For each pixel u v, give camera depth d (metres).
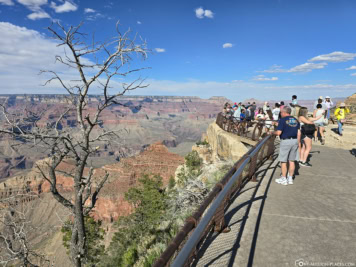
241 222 4.25
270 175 7.02
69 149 9.18
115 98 9.63
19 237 9.72
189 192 11.58
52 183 10.04
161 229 11.92
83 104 9.41
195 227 2.60
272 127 14.76
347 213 4.56
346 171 7.48
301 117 7.69
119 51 8.71
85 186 10.15
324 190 5.82
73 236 10.76
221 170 12.68
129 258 13.32
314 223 4.16
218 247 3.53
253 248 3.44
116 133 10.28
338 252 3.31
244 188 6.01
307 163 8.41
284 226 4.07
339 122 13.48
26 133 8.11
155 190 29.16
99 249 26.39
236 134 15.45
